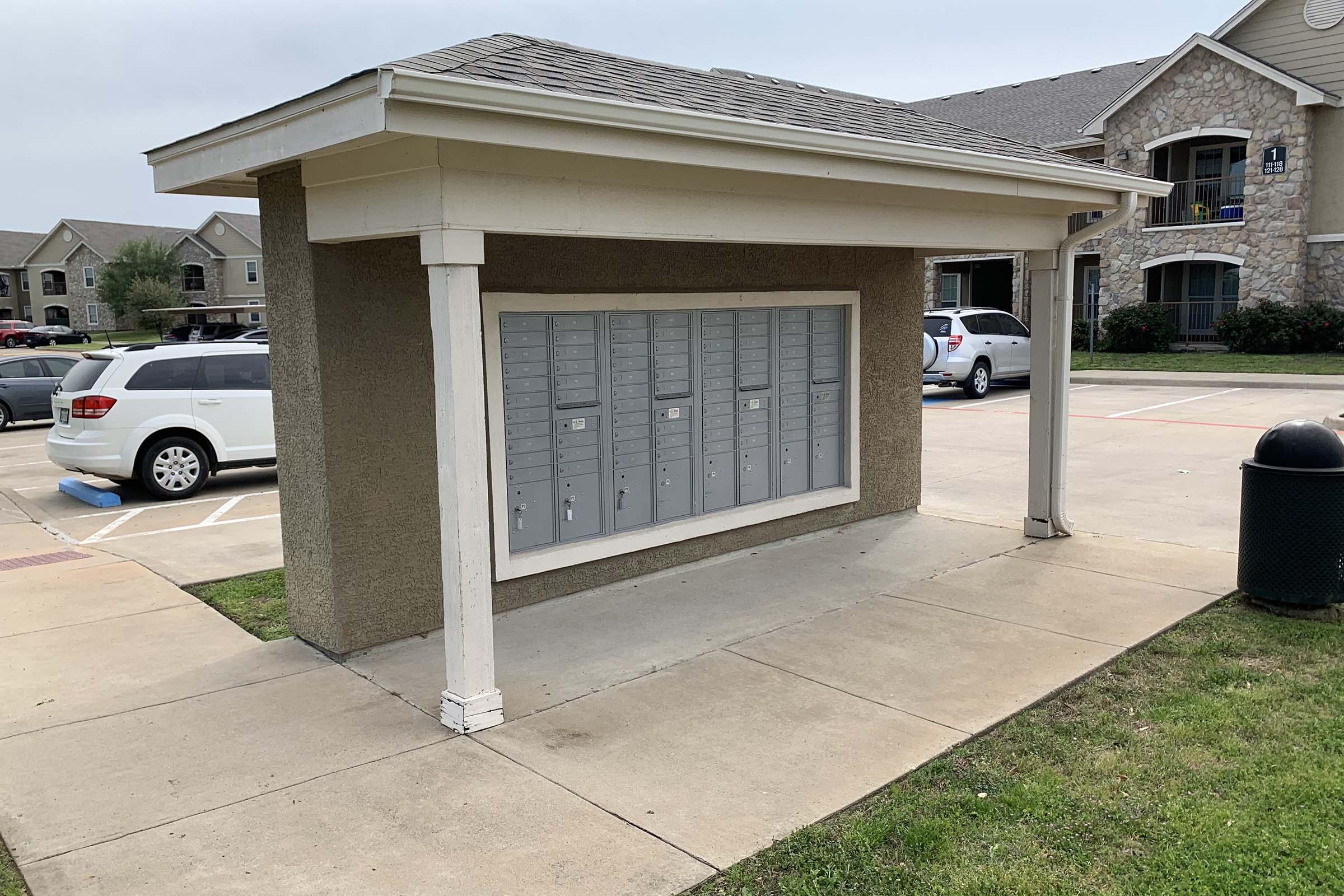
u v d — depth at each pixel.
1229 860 3.20
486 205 4.08
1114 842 3.34
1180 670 4.88
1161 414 15.00
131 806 3.70
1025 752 4.04
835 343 7.85
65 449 10.39
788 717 4.44
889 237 5.97
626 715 4.50
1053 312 7.41
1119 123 24.36
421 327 5.37
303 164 4.73
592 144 4.02
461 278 4.07
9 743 4.28
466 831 3.48
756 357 7.27
